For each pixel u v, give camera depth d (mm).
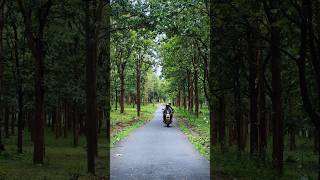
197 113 61156
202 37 26359
